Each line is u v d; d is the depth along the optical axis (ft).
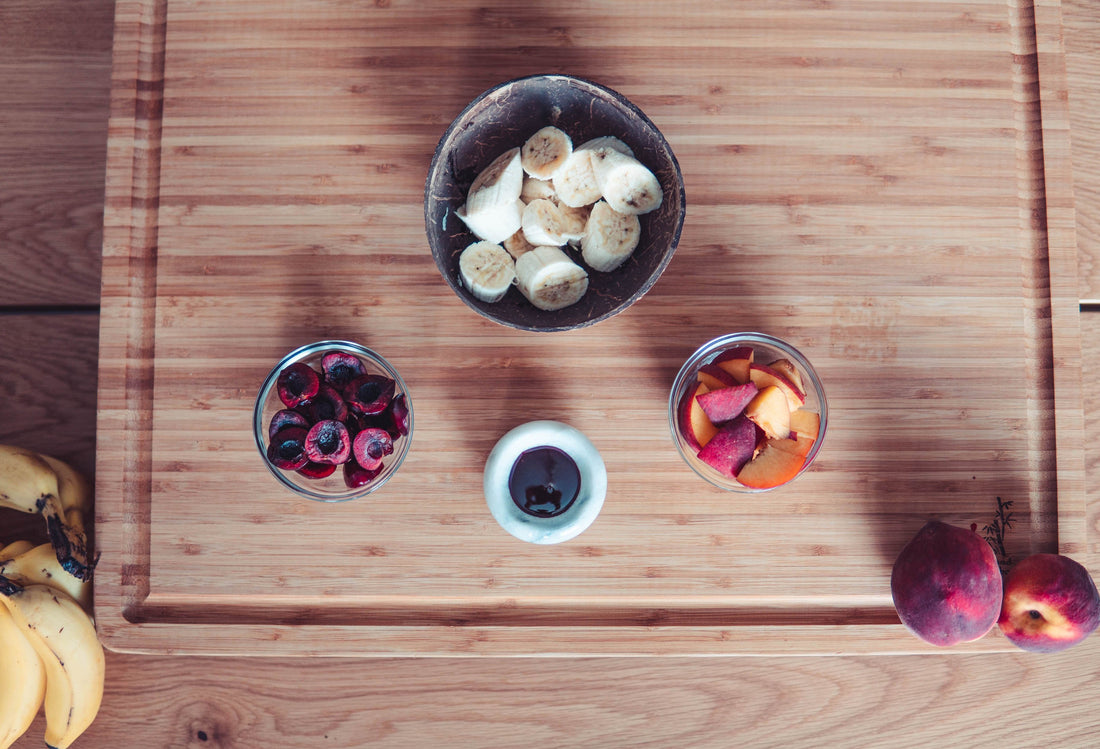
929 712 3.85
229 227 3.42
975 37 3.48
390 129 3.44
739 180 3.44
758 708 3.86
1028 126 3.51
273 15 3.43
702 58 3.44
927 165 3.46
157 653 3.38
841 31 3.45
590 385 3.42
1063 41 3.57
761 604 3.46
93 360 3.83
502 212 3.15
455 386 3.42
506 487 3.25
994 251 3.47
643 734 3.86
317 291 3.42
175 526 3.39
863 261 3.45
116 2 3.44
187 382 3.40
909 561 3.19
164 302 3.41
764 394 3.02
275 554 3.39
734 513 3.42
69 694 3.39
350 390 3.14
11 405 3.81
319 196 3.42
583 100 3.19
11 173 3.87
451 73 3.44
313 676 3.83
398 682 3.84
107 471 3.37
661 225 3.18
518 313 3.33
